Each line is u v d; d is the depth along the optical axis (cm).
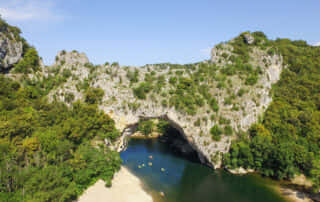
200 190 5747
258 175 6475
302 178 5944
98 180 5669
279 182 5984
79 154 5619
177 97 7450
